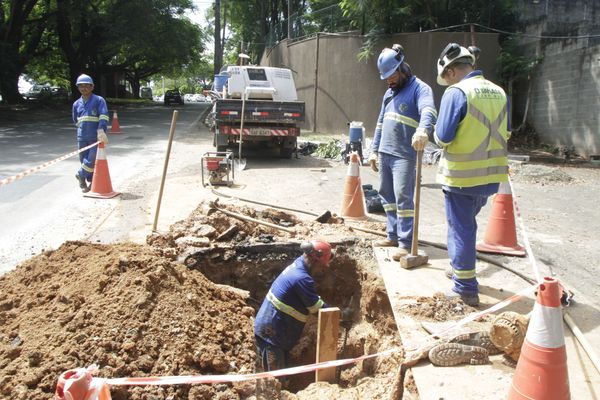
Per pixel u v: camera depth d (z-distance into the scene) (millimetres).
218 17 33562
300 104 12461
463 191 3984
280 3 36281
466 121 3891
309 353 5461
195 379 2875
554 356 2582
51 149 13680
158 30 34750
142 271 3994
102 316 3604
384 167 5344
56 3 31688
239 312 4512
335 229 6441
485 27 16562
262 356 4512
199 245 5648
